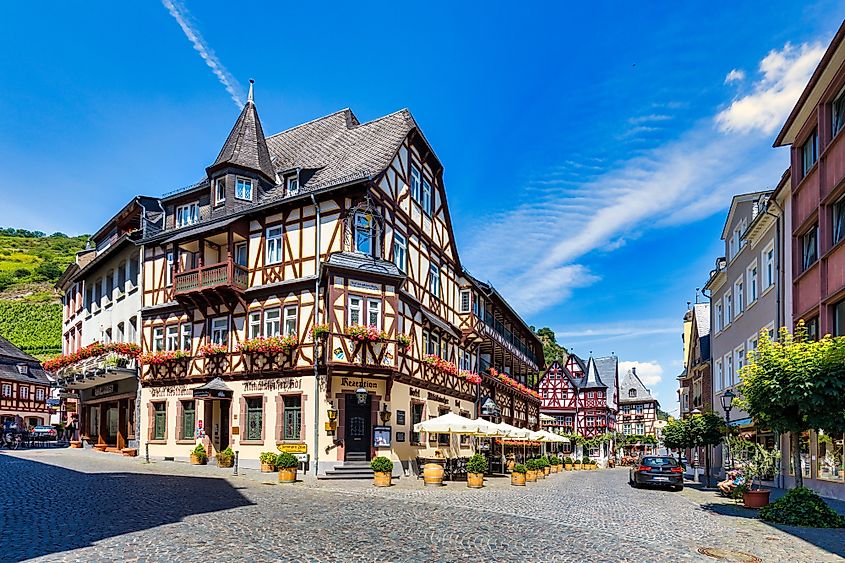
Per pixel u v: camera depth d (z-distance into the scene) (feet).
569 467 162.20
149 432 93.15
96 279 118.01
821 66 58.13
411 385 87.76
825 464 63.82
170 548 28.63
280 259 83.76
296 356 79.15
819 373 43.04
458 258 112.57
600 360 300.20
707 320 135.95
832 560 31.91
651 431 313.53
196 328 90.12
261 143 95.04
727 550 33.96
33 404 208.95
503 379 131.13
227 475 70.18
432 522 39.37
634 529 40.47
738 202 94.89
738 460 63.98
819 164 61.16
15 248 406.41
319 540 31.81
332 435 75.61
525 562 28.94
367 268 78.13
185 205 100.48
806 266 67.51
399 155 89.51
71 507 40.01
